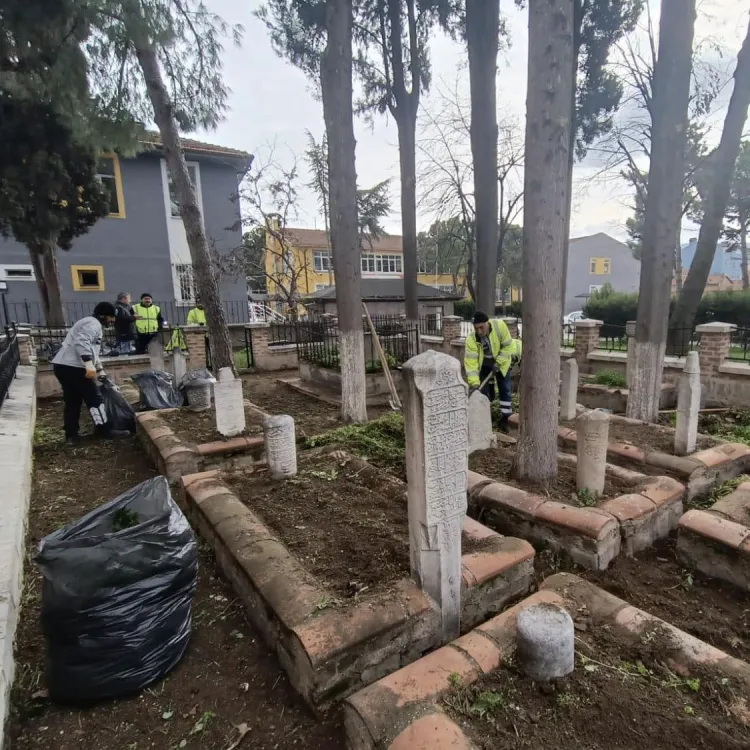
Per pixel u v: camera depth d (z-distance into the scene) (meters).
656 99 5.78
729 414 6.79
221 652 2.42
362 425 6.29
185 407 6.62
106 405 6.23
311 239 37.78
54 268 12.90
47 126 8.02
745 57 9.88
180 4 7.51
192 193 8.28
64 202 10.28
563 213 3.66
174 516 2.39
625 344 10.62
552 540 3.27
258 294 30.48
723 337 7.43
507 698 1.72
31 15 5.99
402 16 12.73
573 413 6.07
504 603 2.73
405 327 10.28
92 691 2.08
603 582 2.93
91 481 4.80
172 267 17.80
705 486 4.19
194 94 8.28
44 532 3.68
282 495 3.72
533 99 3.54
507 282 34.25
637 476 3.91
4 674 1.92
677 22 5.50
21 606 2.69
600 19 11.37
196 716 2.06
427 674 1.80
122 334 11.40
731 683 1.78
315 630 2.07
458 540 2.32
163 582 2.19
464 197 22.28
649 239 5.86
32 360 9.34
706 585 2.94
